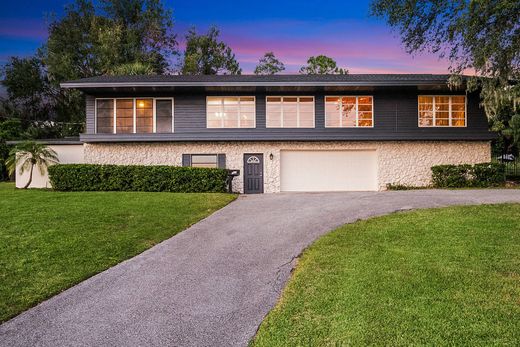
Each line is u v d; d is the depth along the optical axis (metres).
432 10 10.73
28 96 29.78
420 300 3.73
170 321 3.63
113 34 27.08
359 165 15.11
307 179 15.07
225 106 14.98
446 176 14.41
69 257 5.49
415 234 6.28
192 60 31.47
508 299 3.72
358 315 3.47
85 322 3.62
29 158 14.45
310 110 14.99
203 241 6.37
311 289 4.19
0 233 6.67
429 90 14.90
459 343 2.93
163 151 14.86
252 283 4.56
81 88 14.12
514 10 8.99
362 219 7.55
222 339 3.28
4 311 3.84
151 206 9.19
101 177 13.03
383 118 14.92
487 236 6.02
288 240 6.31
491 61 10.28
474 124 14.90
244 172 14.88
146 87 14.10
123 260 5.45
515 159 19.02
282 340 3.15
